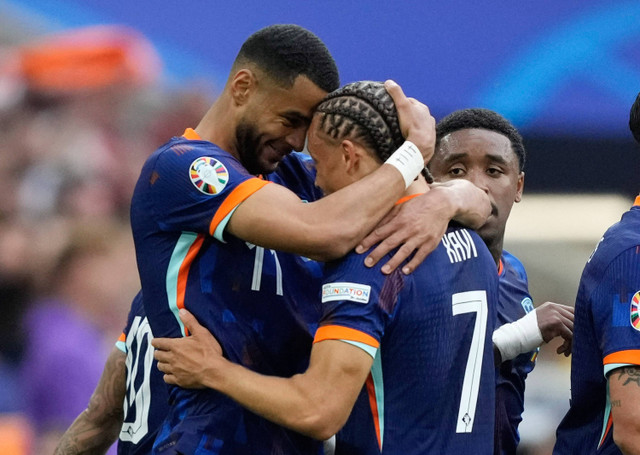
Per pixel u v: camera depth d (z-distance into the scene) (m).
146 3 26.05
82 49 25.55
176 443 9.90
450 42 25.92
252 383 9.39
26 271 22.73
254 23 25.95
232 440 9.92
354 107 9.55
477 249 10.06
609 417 10.49
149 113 25.88
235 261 10.09
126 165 25.47
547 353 23.80
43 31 25.83
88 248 23.58
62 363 20.11
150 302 10.34
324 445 12.23
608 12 25.77
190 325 9.89
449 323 9.53
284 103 10.06
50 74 25.36
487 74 25.95
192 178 9.85
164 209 10.04
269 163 10.47
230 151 10.45
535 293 27.20
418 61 25.92
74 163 24.84
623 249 10.15
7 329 21.52
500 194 12.25
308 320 10.47
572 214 26.36
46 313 21.55
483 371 9.88
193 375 9.66
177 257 10.09
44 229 23.73
